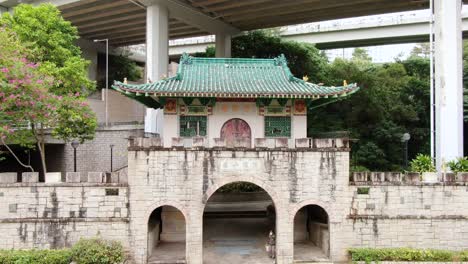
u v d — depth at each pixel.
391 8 50.09
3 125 28.92
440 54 35.53
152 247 27.06
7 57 27.67
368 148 50.84
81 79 35.16
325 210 25.61
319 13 52.31
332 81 54.78
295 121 30.23
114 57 71.38
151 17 46.22
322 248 27.20
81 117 32.88
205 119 30.14
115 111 55.28
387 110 54.22
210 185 25.31
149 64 46.12
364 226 25.75
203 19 52.53
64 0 49.84
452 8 35.38
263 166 25.45
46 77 30.23
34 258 23.14
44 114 28.59
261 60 32.78
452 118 35.00
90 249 22.98
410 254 24.73
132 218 25.17
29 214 25.02
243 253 27.03
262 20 55.22
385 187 25.92
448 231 25.91
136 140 25.19
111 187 25.25
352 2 48.06
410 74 63.38
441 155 34.69
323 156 25.64
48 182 25.39
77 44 64.06
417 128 55.34
